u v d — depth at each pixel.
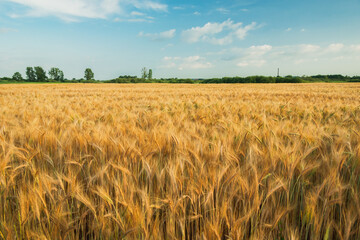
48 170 2.21
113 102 9.09
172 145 2.46
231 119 4.29
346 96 13.20
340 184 1.68
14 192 1.83
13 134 2.86
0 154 2.07
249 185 1.77
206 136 3.06
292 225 1.65
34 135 2.77
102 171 1.78
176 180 1.75
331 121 4.54
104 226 1.53
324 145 2.37
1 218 1.57
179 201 1.56
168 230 1.48
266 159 2.03
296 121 4.80
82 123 3.70
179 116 4.87
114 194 1.80
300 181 1.89
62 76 112.12
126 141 2.41
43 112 5.75
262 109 6.38
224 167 1.84
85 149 2.43
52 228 1.51
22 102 8.59
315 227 1.52
